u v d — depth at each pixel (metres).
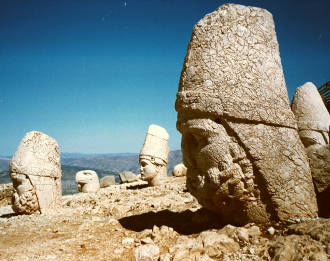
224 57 3.51
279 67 3.72
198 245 2.98
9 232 4.98
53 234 4.58
